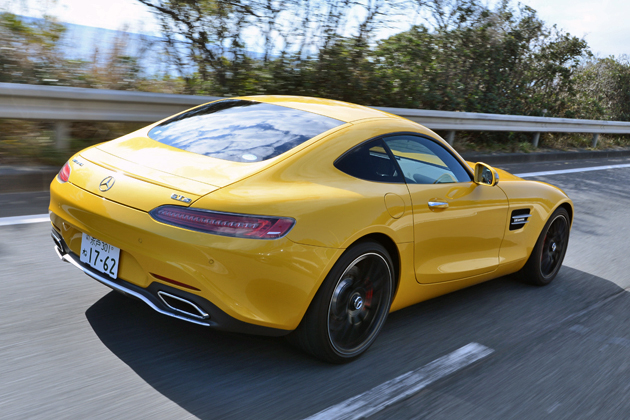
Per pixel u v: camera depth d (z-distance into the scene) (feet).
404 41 38.63
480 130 39.17
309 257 8.35
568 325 12.89
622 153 55.47
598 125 52.85
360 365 9.80
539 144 49.34
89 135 23.68
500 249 13.44
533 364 10.62
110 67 27.48
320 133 9.88
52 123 22.57
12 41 24.88
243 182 8.36
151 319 10.53
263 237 7.93
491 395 9.27
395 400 8.77
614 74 66.49
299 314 8.63
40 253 13.38
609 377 10.43
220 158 9.12
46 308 10.57
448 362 10.29
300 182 8.83
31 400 7.73
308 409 8.25
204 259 7.76
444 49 41.04
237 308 8.02
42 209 16.80
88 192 8.79
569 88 51.88
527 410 8.93
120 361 9.00
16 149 20.38
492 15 42.86
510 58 46.32
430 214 10.69
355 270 9.42
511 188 13.58
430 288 11.46
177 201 7.97
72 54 26.66
